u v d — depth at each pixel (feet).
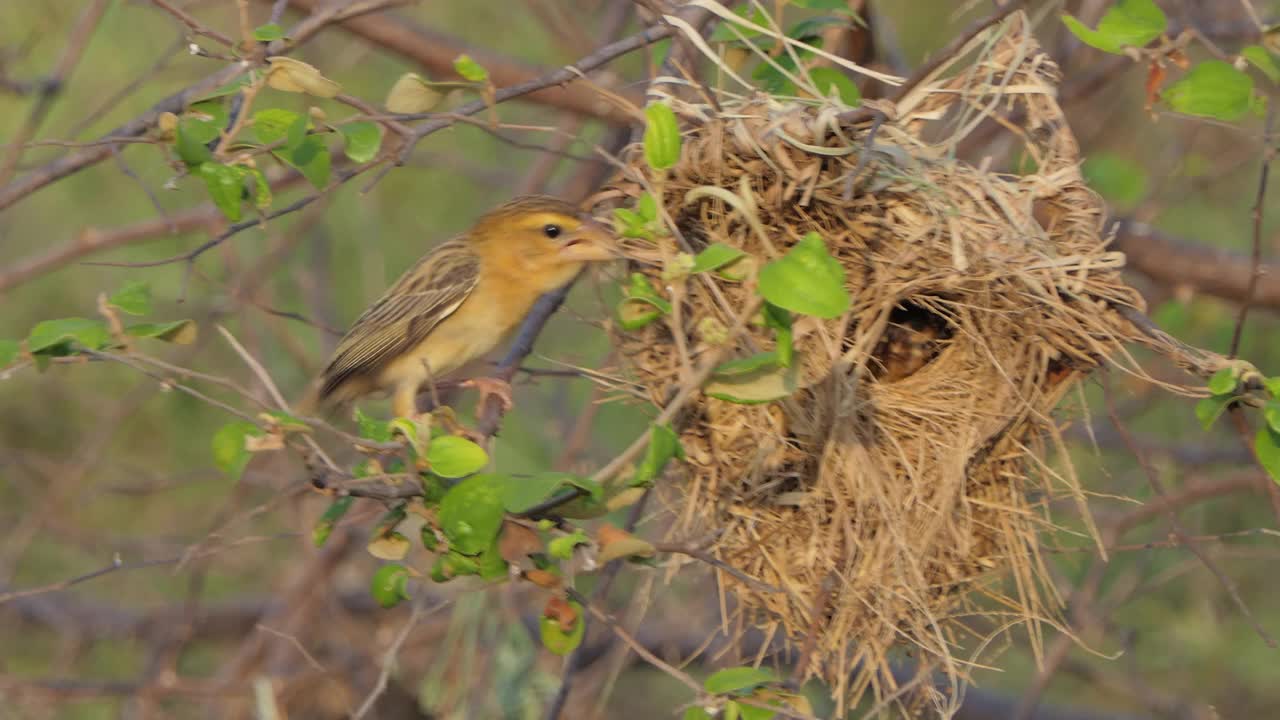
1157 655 55.47
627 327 26.91
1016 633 42.22
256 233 59.88
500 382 32.78
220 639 60.03
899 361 32.86
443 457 23.09
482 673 43.29
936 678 33.47
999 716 53.06
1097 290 28.53
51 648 61.21
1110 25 27.86
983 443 29.96
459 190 65.98
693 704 22.82
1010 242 28.45
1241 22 44.55
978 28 28.09
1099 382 29.99
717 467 29.84
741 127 28.48
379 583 25.35
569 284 35.12
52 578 59.93
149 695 49.24
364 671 52.29
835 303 21.44
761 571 29.89
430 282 35.40
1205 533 52.37
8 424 63.57
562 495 24.09
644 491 24.80
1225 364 26.63
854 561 29.35
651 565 25.31
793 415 29.53
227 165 26.09
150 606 58.85
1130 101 54.08
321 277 59.93
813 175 28.32
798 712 22.45
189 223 47.88
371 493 23.36
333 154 48.75
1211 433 55.88
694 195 24.68
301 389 57.31
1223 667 55.31
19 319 61.72
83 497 54.54
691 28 29.12
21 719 49.70
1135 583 46.03
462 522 22.71
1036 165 30.37
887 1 62.95
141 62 53.26
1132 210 46.11
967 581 30.37
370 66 60.90
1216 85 27.61
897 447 29.73
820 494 29.45
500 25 61.72
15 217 60.95
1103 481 50.98
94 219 61.77
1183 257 45.01
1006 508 30.19
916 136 29.66
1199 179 48.21
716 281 29.01
